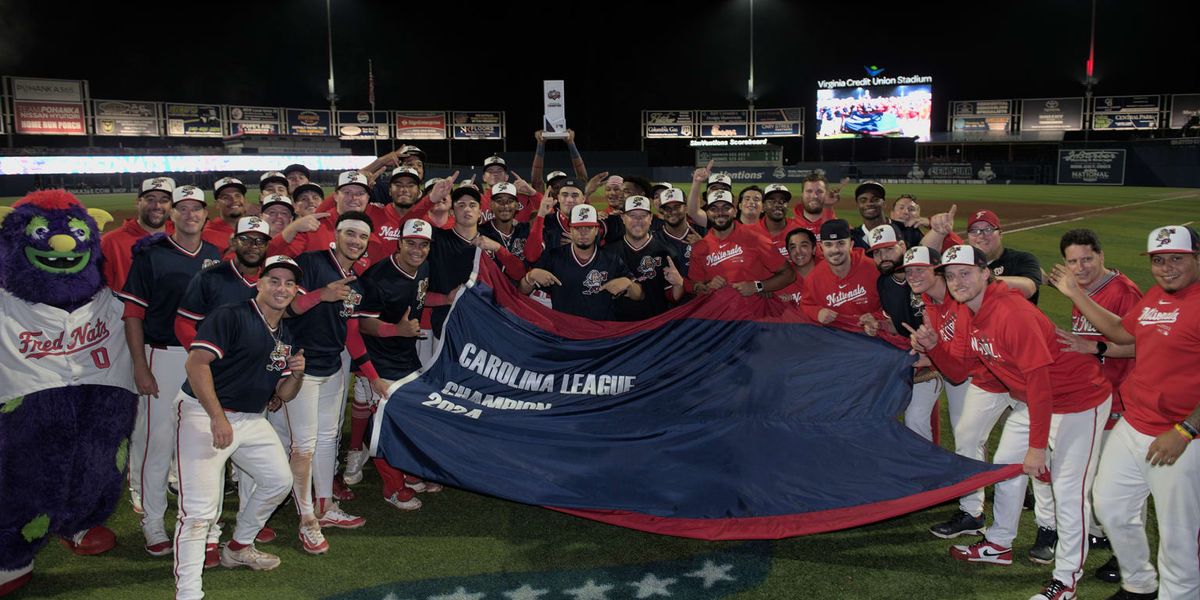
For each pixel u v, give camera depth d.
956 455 4.93
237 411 4.55
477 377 5.90
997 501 4.95
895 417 5.38
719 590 4.69
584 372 5.94
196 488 4.43
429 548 5.27
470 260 6.42
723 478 5.29
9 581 4.73
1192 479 3.96
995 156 55.19
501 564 5.03
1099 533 5.26
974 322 4.68
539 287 6.75
